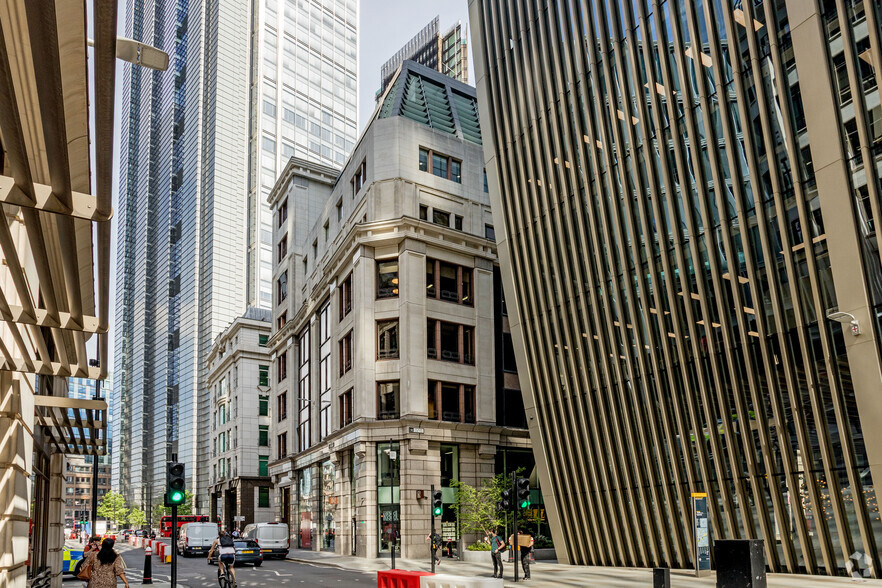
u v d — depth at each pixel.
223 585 23.67
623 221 31.05
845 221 22.05
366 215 47.03
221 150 159.88
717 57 26.09
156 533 114.12
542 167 35.72
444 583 15.77
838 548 23.70
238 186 160.88
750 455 26.06
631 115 30.16
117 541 110.94
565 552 35.47
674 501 29.53
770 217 24.81
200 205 162.38
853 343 21.92
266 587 25.41
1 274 9.38
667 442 29.48
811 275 23.48
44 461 21.55
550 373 36.09
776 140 24.41
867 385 21.59
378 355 44.78
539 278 36.41
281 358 69.38
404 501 41.44
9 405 10.21
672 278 28.67
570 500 34.84
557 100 34.72
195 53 176.38
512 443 47.34
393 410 43.75
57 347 12.20
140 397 184.12
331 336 50.91
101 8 5.21
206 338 148.88
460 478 44.41
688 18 27.11
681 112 27.91
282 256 70.50
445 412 44.78
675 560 29.69
